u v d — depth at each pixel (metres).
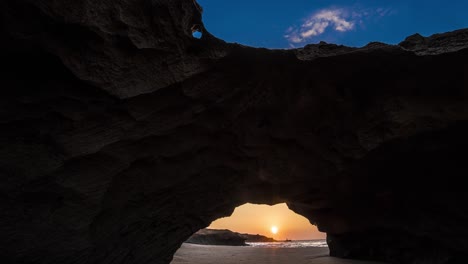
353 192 9.91
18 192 4.52
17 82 3.85
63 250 5.44
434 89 5.96
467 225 7.98
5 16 3.21
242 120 6.75
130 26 3.74
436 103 6.14
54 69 3.94
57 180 4.78
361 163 8.72
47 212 4.87
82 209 5.27
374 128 6.75
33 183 4.60
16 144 4.21
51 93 4.10
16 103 3.98
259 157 7.82
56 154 4.56
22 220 4.71
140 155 6.00
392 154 8.30
